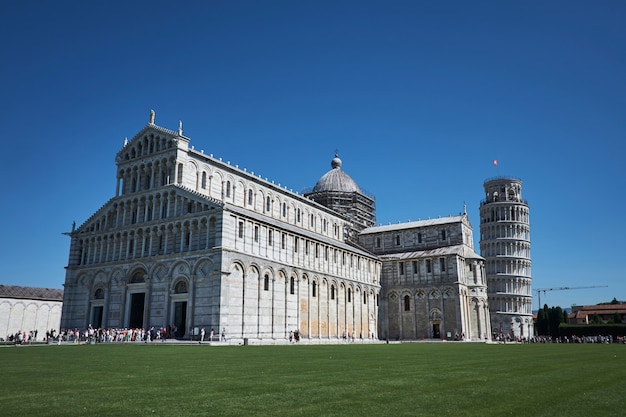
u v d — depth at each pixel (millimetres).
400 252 126000
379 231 130625
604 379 24312
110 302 83688
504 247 168000
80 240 91750
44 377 24031
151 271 79438
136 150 89438
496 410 15859
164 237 80312
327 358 38562
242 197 95000
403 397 18141
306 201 113312
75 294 89062
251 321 75375
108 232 87562
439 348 62500
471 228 129500
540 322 175000
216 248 72000
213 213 74750
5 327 105062
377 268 119500
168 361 34188
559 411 15781
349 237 130500
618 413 15523
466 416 14930
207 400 17328
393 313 117562
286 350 51688
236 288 73562
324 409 15852
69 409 15750
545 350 58094
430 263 115500
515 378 24406
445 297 111500
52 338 83125
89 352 45375
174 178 81812
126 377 23984
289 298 85312
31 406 16234
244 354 43156
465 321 111000
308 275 91375
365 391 19516
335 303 100000
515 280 164000
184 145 83750
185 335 72750
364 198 139875
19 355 40969
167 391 19344
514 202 171500
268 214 101188
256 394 18656
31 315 110562
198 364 31641
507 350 57562
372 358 39031
